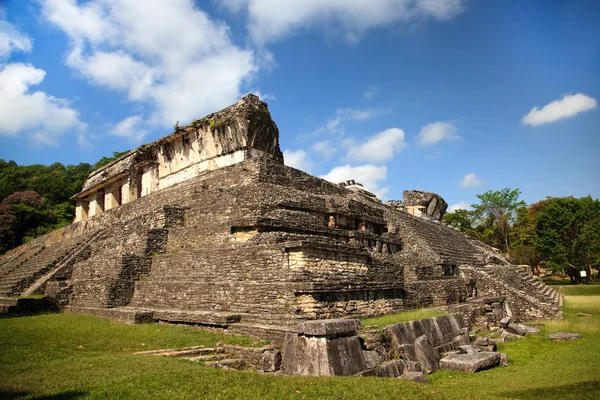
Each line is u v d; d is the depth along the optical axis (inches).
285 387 307.4
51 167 3496.6
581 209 1804.9
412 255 1002.7
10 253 1750.7
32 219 2154.3
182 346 466.0
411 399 299.9
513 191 2349.9
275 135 1102.4
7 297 900.6
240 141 1048.2
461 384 402.0
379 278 677.9
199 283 636.1
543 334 690.2
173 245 818.2
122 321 633.6
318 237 641.6
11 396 273.6
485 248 1689.2
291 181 961.5
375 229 1063.6
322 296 522.6
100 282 753.6
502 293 960.3
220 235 732.7
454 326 616.1
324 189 1079.0
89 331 554.3
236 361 415.8
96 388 289.7
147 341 490.3
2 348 436.5
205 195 892.6
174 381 309.6
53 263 1040.2
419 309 708.7
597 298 1173.1
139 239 836.6
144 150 1363.2
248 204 754.2
